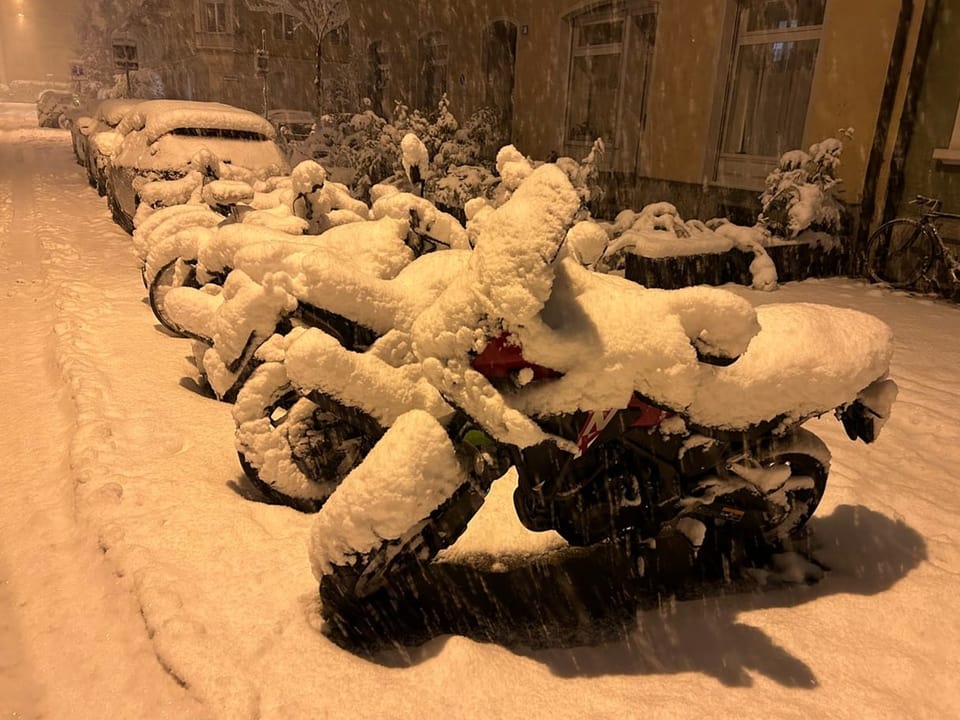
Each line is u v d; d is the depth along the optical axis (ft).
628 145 48.44
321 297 9.53
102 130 48.88
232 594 9.67
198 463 13.56
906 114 31.63
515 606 10.04
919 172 31.91
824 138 34.86
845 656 9.17
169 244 20.13
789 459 10.78
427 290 10.00
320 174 16.89
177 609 9.25
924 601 10.28
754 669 8.91
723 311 8.04
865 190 33.09
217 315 12.88
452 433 9.16
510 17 56.44
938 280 30.45
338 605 8.96
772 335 9.80
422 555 9.03
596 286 8.70
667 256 29.22
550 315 8.33
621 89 48.16
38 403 16.79
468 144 43.06
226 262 16.34
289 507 12.32
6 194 50.24
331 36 103.24
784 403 9.55
